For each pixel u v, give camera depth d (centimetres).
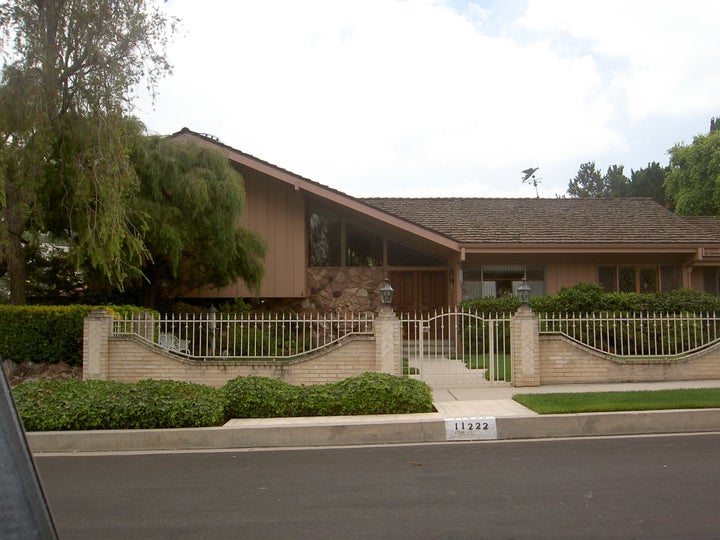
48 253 1741
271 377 1265
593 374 1286
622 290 1984
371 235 2038
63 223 1490
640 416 929
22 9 1268
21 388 1012
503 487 645
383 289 1283
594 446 839
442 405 1065
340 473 720
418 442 897
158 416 920
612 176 6219
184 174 1576
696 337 1438
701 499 593
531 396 1098
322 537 511
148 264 1641
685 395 1060
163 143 1599
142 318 1417
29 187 1307
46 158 1374
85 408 914
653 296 1680
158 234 1498
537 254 1938
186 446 882
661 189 4756
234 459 806
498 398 1132
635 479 666
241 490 654
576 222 2058
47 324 1338
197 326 1588
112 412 916
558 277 1958
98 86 1323
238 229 1706
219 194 1600
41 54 1263
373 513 570
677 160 3909
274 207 1947
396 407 1007
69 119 1352
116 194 1309
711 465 723
